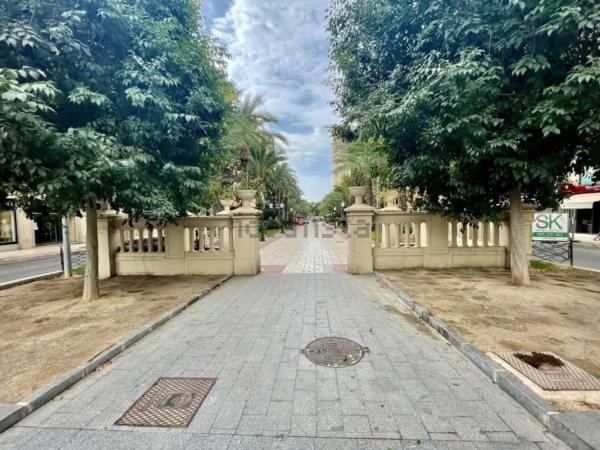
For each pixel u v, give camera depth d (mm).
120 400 2822
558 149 5410
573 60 4754
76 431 2422
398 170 7066
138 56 5617
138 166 5547
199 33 7277
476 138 5004
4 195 5961
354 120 7793
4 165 4285
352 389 2938
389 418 2512
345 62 7301
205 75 7133
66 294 6523
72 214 5383
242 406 2697
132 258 8438
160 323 4750
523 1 4238
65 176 4289
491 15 4723
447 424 2428
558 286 6230
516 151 5074
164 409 2670
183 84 6547
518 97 4930
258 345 3963
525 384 2777
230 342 4074
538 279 6957
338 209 45656
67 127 5316
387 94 6207
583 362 3164
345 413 2582
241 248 8352
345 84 7867
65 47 4586
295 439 2297
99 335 4203
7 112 3572
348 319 4887
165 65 6051
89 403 2785
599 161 5410
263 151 25141
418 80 5547
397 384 3010
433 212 7512
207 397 2840
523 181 5355
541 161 5250
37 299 6145
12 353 3674
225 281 7699
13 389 2895
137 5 5734
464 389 2906
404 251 8508
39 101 3951
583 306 4949
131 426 2469
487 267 8445
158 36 5645
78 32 4996
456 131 5074
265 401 2768
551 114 4273
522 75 4844
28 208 6684
